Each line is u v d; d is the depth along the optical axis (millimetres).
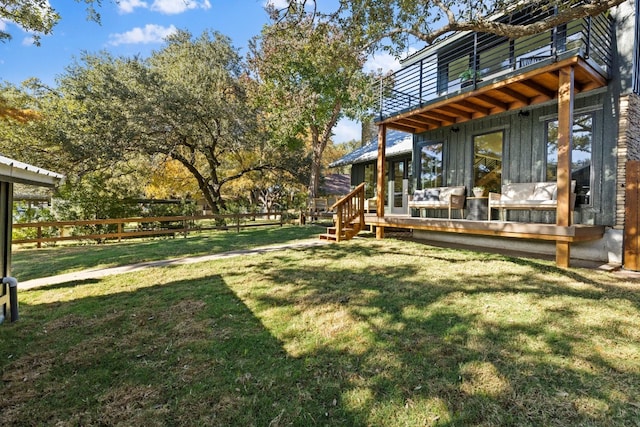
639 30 6062
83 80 13930
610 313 3367
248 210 17062
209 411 2039
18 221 12055
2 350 2902
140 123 14070
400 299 3951
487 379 2275
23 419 2000
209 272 5688
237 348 2832
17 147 12844
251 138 17109
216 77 16922
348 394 2168
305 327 3225
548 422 1872
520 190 6902
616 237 5812
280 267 5906
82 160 13617
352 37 6742
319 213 15969
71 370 2553
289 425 1908
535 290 4172
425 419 1926
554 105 6879
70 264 6828
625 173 5750
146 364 2609
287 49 9586
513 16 7773
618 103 5918
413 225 8125
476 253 6953
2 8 7328
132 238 12664
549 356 2553
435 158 9727
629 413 1927
